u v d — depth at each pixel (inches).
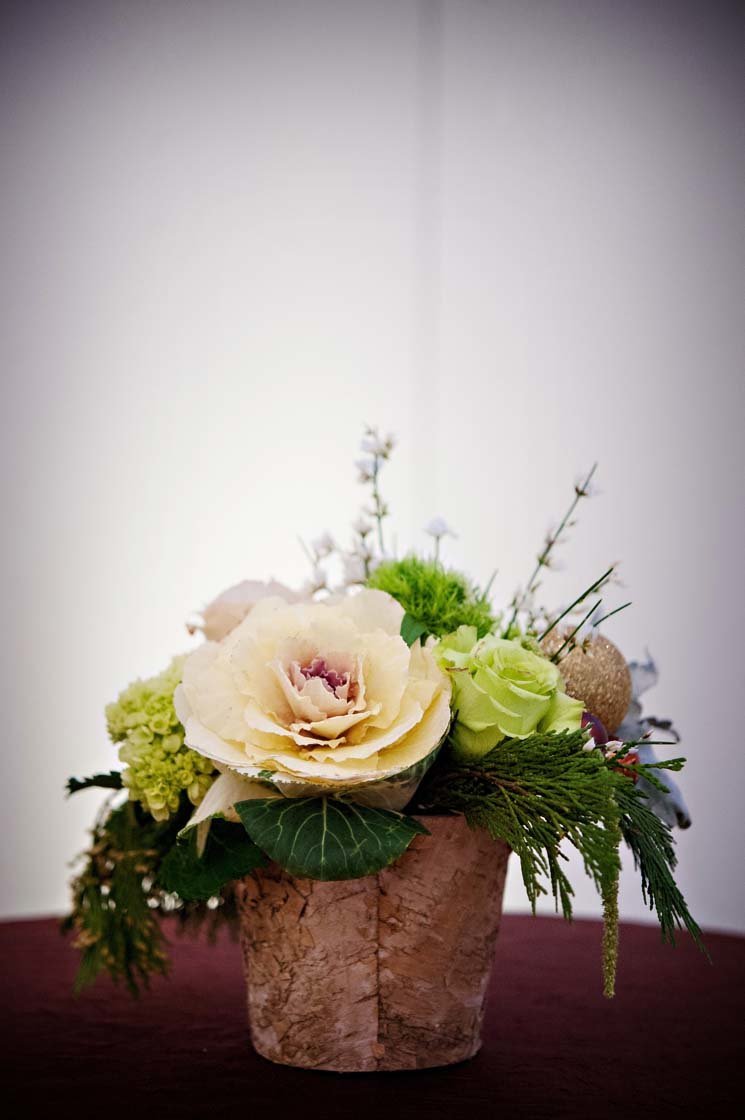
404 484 86.5
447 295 85.6
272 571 86.6
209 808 25.9
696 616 75.2
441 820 26.2
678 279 77.4
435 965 26.7
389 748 25.2
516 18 83.1
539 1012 31.3
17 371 80.0
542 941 38.0
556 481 81.1
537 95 82.5
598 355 80.1
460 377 85.2
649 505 77.5
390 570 30.1
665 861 26.8
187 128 84.1
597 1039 29.4
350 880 26.2
